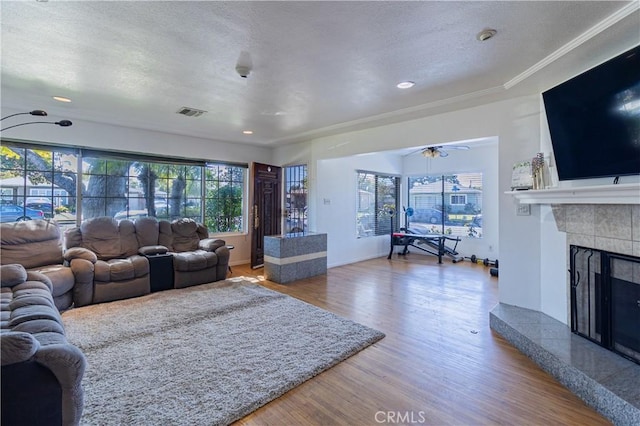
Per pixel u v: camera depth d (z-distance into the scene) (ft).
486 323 10.35
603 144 7.05
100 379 6.90
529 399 6.38
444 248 22.00
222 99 11.22
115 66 8.57
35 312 6.68
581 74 7.40
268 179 19.88
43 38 7.06
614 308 7.33
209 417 5.74
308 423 5.71
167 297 12.73
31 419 4.46
